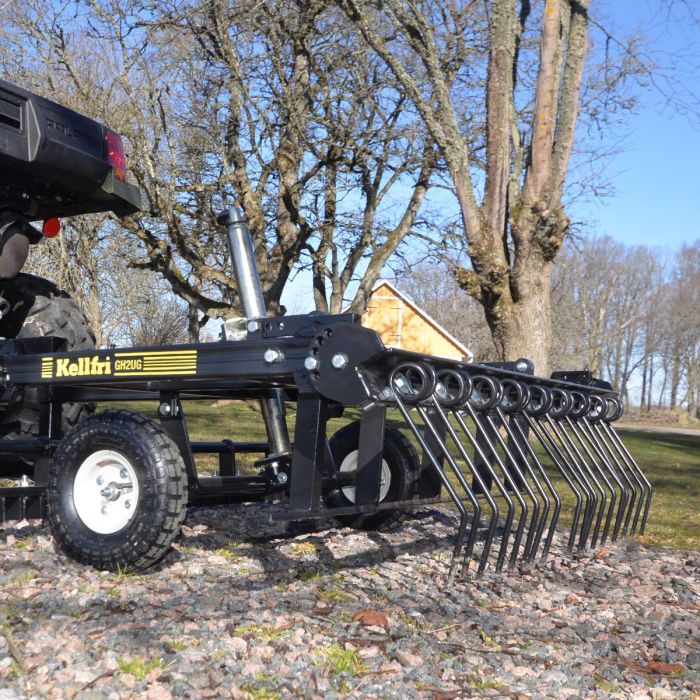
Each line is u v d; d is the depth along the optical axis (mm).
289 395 4402
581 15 10398
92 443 3357
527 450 3852
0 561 3465
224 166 13602
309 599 3146
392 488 4320
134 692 2152
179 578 3342
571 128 10609
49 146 4062
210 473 6750
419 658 2555
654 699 2402
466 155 11219
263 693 2201
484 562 3203
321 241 15242
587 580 3826
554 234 10867
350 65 13828
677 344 68875
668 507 7090
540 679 2490
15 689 2133
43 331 4445
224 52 12977
